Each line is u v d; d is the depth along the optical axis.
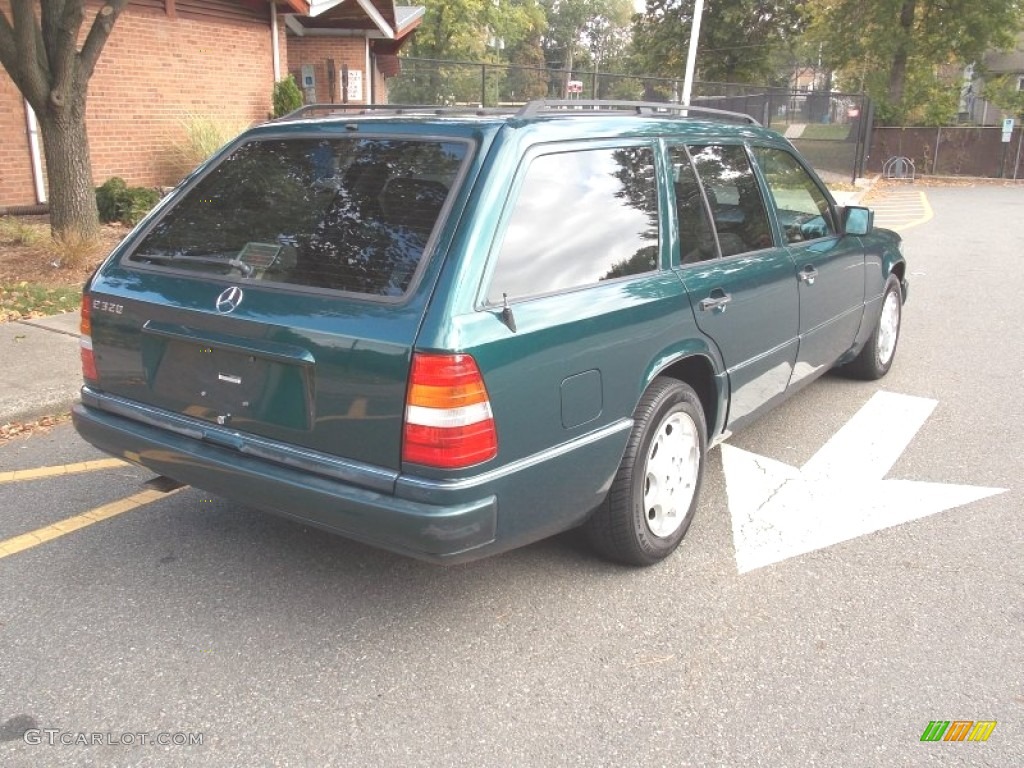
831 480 4.71
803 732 2.75
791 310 4.55
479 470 2.77
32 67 8.80
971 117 41.19
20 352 6.46
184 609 3.40
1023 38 40.19
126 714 2.79
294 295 3.02
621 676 3.02
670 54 39.16
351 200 3.16
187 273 3.36
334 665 3.06
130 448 3.48
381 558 3.83
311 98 21.41
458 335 2.69
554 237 3.12
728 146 4.25
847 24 32.62
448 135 3.11
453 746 2.67
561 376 3.02
